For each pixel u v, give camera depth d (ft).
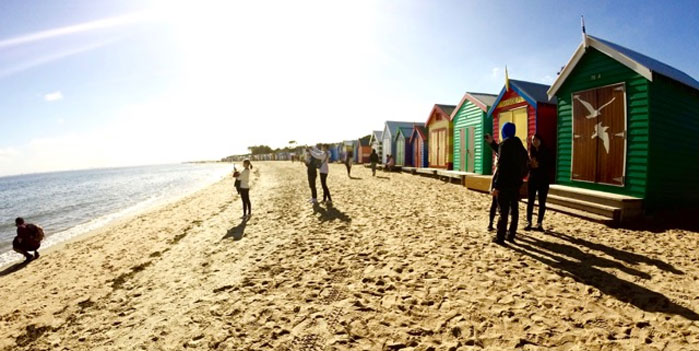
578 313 10.07
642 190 21.74
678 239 16.76
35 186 227.20
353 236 20.54
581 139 26.20
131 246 27.27
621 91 22.95
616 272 12.88
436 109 56.75
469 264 14.58
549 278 12.67
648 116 21.36
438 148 56.80
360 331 9.88
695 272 12.49
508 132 16.44
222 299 12.86
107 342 10.78
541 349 8.48
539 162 19.02
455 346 8.83
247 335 10.12
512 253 15.67
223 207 41.96
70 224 50.29
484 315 10.29
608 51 23.36
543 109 32.99
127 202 77.82
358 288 12.91
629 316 9.75
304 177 73.46
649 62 23.75
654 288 11.35
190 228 30.58
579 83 26.50
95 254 26.61
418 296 11.88
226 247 20.97
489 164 42.93
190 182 139.74
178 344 9.98
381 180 55.52
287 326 10.45
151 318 12.13
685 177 24.34
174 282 15.87
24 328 12.98
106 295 15.66
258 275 15.14
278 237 21.77
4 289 20.35
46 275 22.38
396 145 80.94
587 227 19.99
